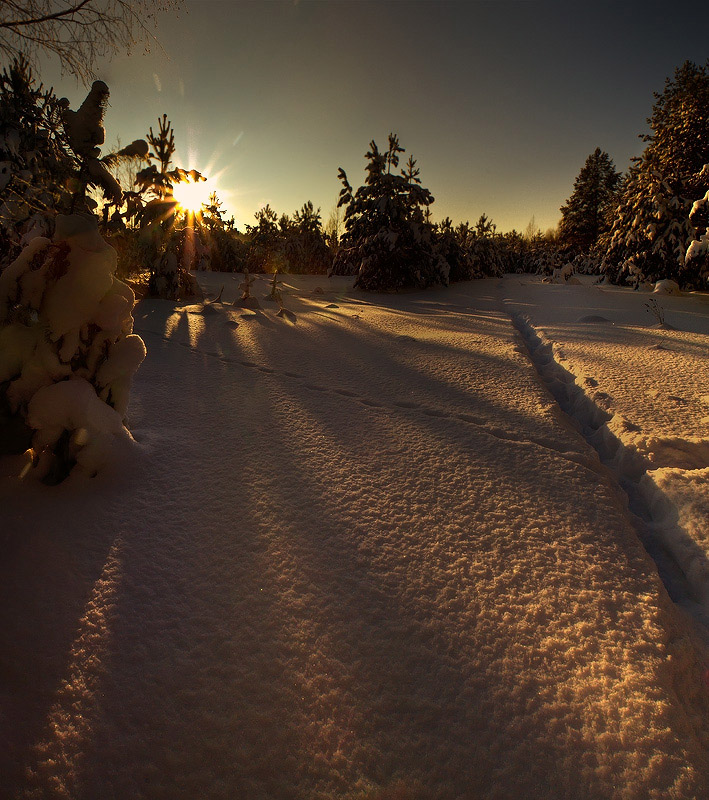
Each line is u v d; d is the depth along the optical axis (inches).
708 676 60.6
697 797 43.0
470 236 1062.4
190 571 70.0
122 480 92.3
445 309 443.5
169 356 199.0
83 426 88.1
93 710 49.3
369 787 43.3
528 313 407.2
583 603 67.4
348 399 154.0
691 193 771.4
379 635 60.4
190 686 52.4
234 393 153.7
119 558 71.6
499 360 216.5
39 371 88.5
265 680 53.4
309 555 75.2
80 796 41.7
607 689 53.6
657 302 509.7
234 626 60.6
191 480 96.0
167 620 61.0
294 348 227.5
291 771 44.6
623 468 122.9
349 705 51.1
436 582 70.6
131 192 339.0
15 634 57.2
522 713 50.8
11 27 122.3
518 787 43.6
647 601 68.2
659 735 48.4
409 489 98.2
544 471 108.1
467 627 62.3
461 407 148.9
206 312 324.8
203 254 732.0
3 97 284.8
